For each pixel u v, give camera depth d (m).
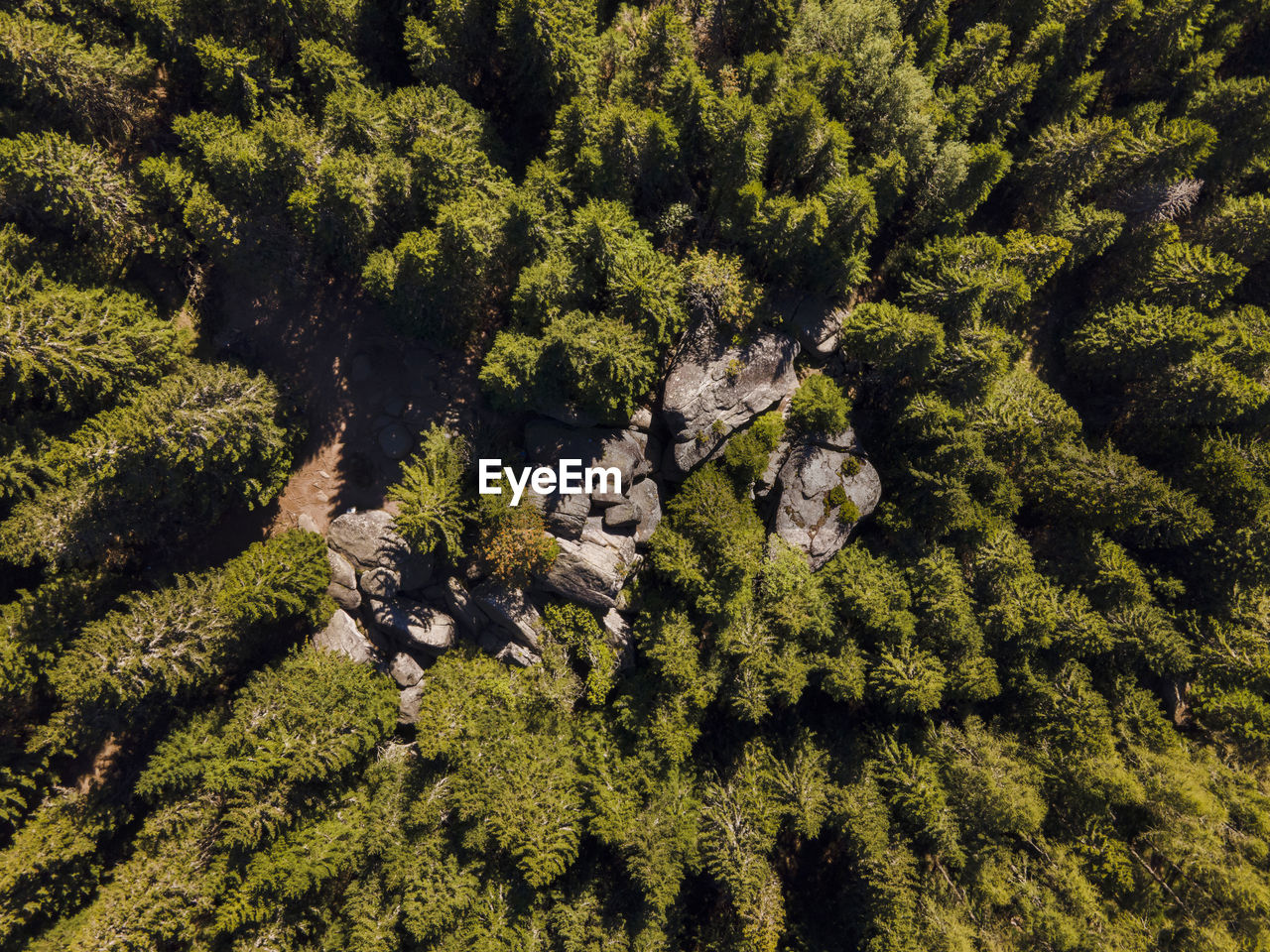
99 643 29.64
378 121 29.45
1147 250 39.25
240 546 35.28
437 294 30.11
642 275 29.48
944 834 33.34
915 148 33.16
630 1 37.12
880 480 36.06
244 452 30.16
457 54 32.00
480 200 29.78
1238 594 36.66
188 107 34.22
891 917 33.62
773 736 37.12
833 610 33.94
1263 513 35.53
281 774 30.39
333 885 33.31
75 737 31.56
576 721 35.34
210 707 33.28
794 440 35.00
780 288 34.66
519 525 31.25
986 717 38.47
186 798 31.27
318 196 28.44
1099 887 35.09
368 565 34.00
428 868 31.61
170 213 31.98
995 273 33.03
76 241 32.41
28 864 30.20
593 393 30.05
